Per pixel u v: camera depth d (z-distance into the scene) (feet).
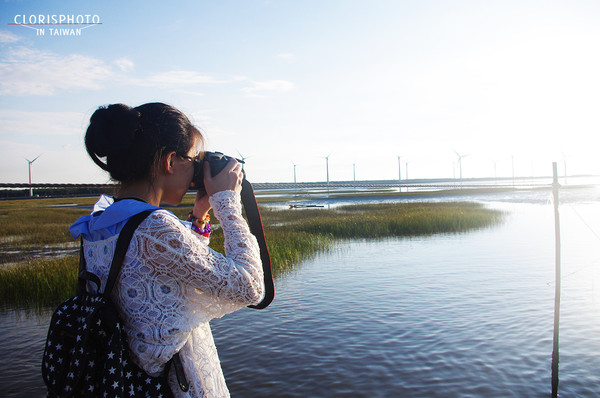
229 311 4.34
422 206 114.42
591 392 15.37
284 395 15.83
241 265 4.23
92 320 3.79
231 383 16.85
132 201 4.14
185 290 4.06
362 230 66.18
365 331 22.17
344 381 16.78
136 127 4.27
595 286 29.63
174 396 4.16
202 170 4.69
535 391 15.55
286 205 171.94
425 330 21.94
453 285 31.07
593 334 20.66
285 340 21.33
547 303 25.89
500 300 26.81
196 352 4.31
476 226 69.72
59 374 3.95
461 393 15.57
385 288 30.96
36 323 26.07
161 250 3.86
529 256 42.06
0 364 19.81
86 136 4.44
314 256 46.14
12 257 52.49
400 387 16.15
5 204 205.36
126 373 3.88
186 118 4.66
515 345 19.65
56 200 250.37
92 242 4.17
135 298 3.91
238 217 4.52
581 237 55.06
